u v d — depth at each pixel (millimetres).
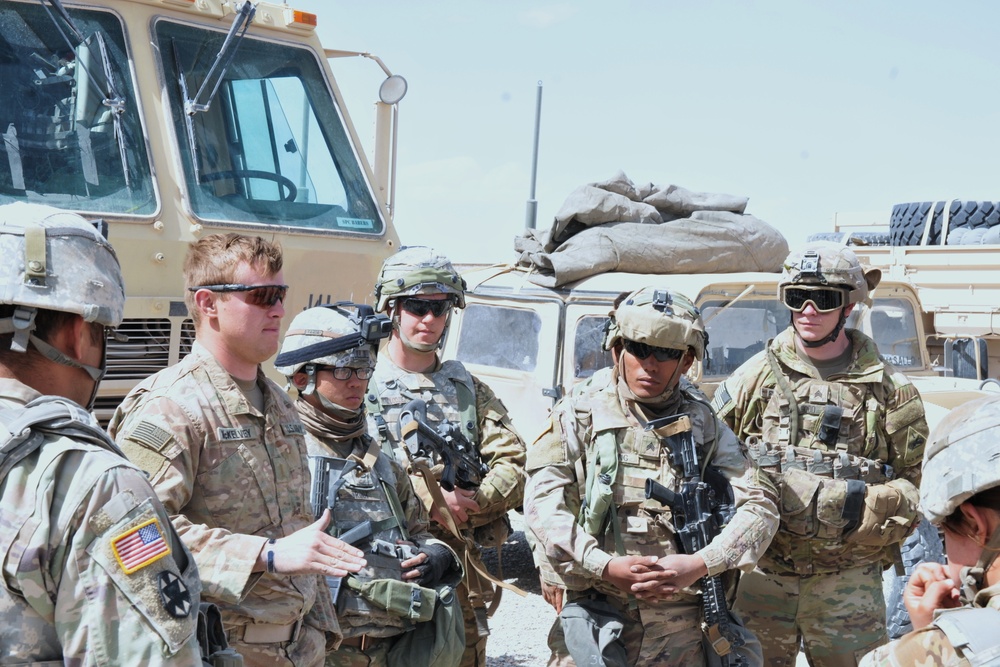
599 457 3127
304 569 2381
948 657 1652
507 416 4082
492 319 6824
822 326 3715
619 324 3127
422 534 3234
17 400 1687
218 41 4871
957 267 8094
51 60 4340
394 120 5414
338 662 2980
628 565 2982
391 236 5281
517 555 6973
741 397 3811
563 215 6648
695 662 3154
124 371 4164
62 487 1616
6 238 1705
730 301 5934
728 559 3033
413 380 3893
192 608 1709
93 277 1763
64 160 4281
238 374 2617
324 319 3066
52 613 1599
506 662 4984
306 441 3027
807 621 3674
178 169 4504
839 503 3525
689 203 7066
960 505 1704
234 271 2555
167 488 2385
